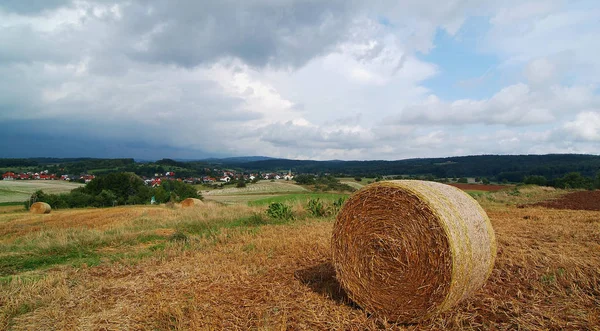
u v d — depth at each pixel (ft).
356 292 16.39
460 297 14.84
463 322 14.24
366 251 16.37
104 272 23.31
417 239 14.92
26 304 17.43
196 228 40.98
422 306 14.62
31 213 88.12
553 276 18.04
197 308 16.30
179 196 157.58
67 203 133.49
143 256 27.12
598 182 140.77
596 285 16.38
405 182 16.61
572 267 18.89
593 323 13.03
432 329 13.99
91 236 34.65
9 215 78.02
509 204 66.13
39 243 32.04
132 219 53.11
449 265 14.03
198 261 24.81
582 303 14.84
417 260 14.84
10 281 21.33
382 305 15.58
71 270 23.79
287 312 15.65
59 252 30.01
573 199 70.85
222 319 15.12
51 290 19.24
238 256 25.43
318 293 17.99
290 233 33.71
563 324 13.15
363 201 16.78
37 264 26.58
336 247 17.47
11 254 28.76
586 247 24.45
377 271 15.88
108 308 17.01
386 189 16.05
